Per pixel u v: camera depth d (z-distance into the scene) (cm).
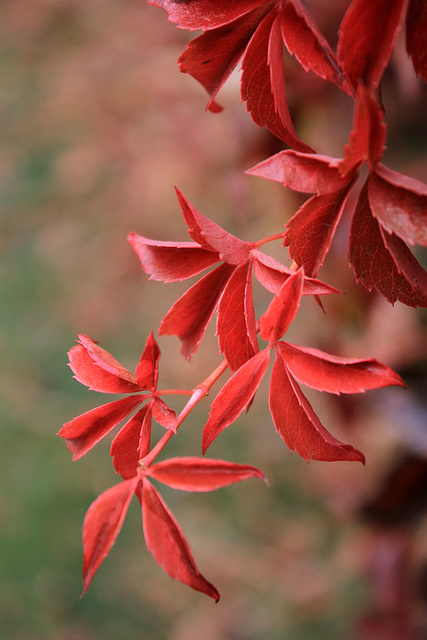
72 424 49
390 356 108
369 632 124
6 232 327
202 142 235
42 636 175
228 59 51
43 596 185
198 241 49
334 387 47
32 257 309
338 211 47
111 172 309
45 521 204
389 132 92
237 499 199
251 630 167
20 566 193
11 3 422
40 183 336
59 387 247
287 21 47
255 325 49
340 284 107
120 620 177
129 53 303
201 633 169
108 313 271
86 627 177
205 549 186
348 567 166
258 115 49
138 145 292
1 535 201
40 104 368
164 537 45
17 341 269
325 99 100
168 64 240
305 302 132
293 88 100
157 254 51
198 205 231
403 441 111
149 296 269
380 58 46
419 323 107
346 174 46
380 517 121
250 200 138
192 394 49
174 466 45
